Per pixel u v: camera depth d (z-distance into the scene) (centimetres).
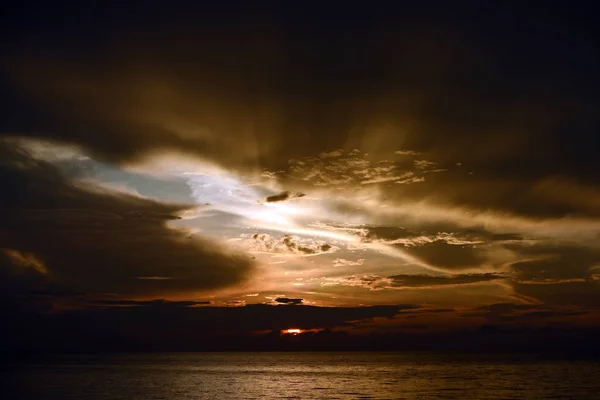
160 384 10069
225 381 11188
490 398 7606
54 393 8088
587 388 8950
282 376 13100
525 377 11662
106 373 13162
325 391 8925
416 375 12975
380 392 8681
